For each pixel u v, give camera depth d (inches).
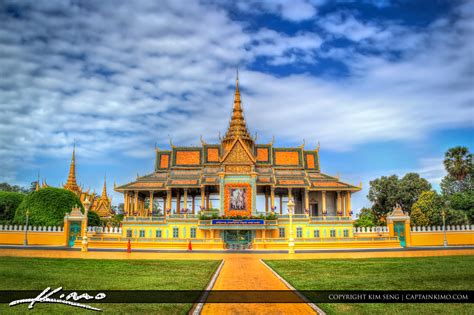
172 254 2149.4
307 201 3425.2
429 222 3548.2
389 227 3125.0
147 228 3287.4
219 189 3570.4
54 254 1996.8
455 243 3093.0
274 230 3186.5
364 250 2495.1
